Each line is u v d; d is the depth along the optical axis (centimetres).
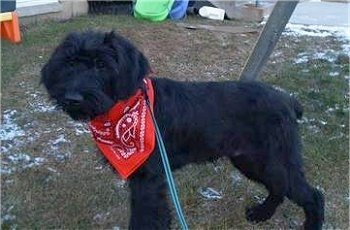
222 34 485
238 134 208
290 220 235
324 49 462
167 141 199
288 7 289
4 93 338
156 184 195
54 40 434
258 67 297
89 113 173
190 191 245
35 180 250
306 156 276
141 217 195
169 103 197
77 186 247
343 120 320
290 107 214
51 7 502
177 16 536
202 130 202
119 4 545
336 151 284
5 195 238
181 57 420
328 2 671
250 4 595
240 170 227
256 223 231
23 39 434
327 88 366
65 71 175
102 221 226
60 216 227
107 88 176
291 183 215
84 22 486
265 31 293
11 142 283
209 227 224
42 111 318
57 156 272
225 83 210
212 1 582
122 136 189
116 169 197
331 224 232
